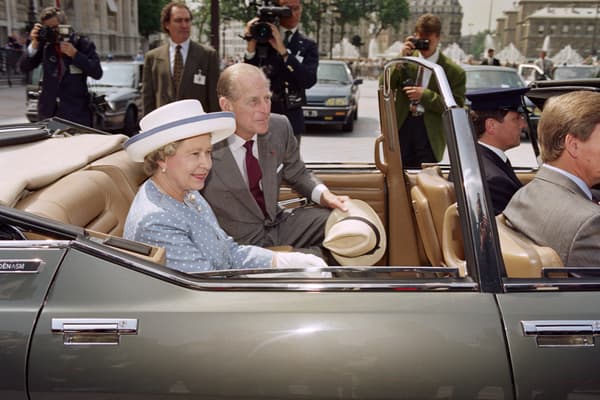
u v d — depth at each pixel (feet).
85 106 19.97
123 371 4.71
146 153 6.44
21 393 4.74
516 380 4.63
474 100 8.81
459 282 5.05
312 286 5.07
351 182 10.78
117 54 205.16
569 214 6.06
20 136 8.67
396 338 4.73
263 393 4.68
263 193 9.69
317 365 4.69
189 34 17.01
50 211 6.34
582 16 390.63
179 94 17.07
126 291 4.98
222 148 9.32
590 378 4.65
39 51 19.53
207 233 6.91
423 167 10.79
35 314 4.82
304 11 193.26
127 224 6.64
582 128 6.27
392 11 250.57
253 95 8.93
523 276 5.72
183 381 4.70
